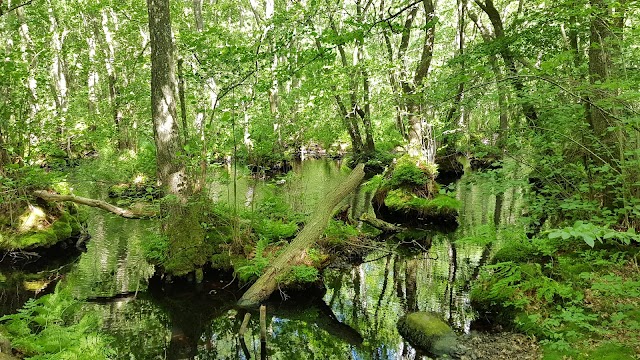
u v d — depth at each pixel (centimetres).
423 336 546
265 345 555
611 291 454
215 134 1072
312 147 3428
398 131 1888
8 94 1017
